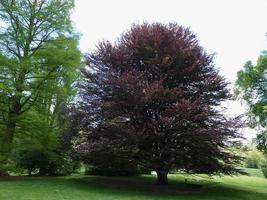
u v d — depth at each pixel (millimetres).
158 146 18422
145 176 25062
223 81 20109
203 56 20469
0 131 20297
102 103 18047
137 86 17844
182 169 19078
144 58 20234
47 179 19969
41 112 21438
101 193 15570
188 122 17922
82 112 19312
